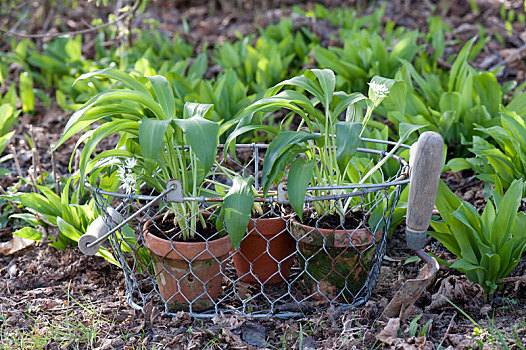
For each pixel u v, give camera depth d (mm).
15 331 1842
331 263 1814
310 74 1908
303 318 1816
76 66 3979
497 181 2344
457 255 1992
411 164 1646
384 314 1765
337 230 1760
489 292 1916
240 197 1645
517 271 2037
